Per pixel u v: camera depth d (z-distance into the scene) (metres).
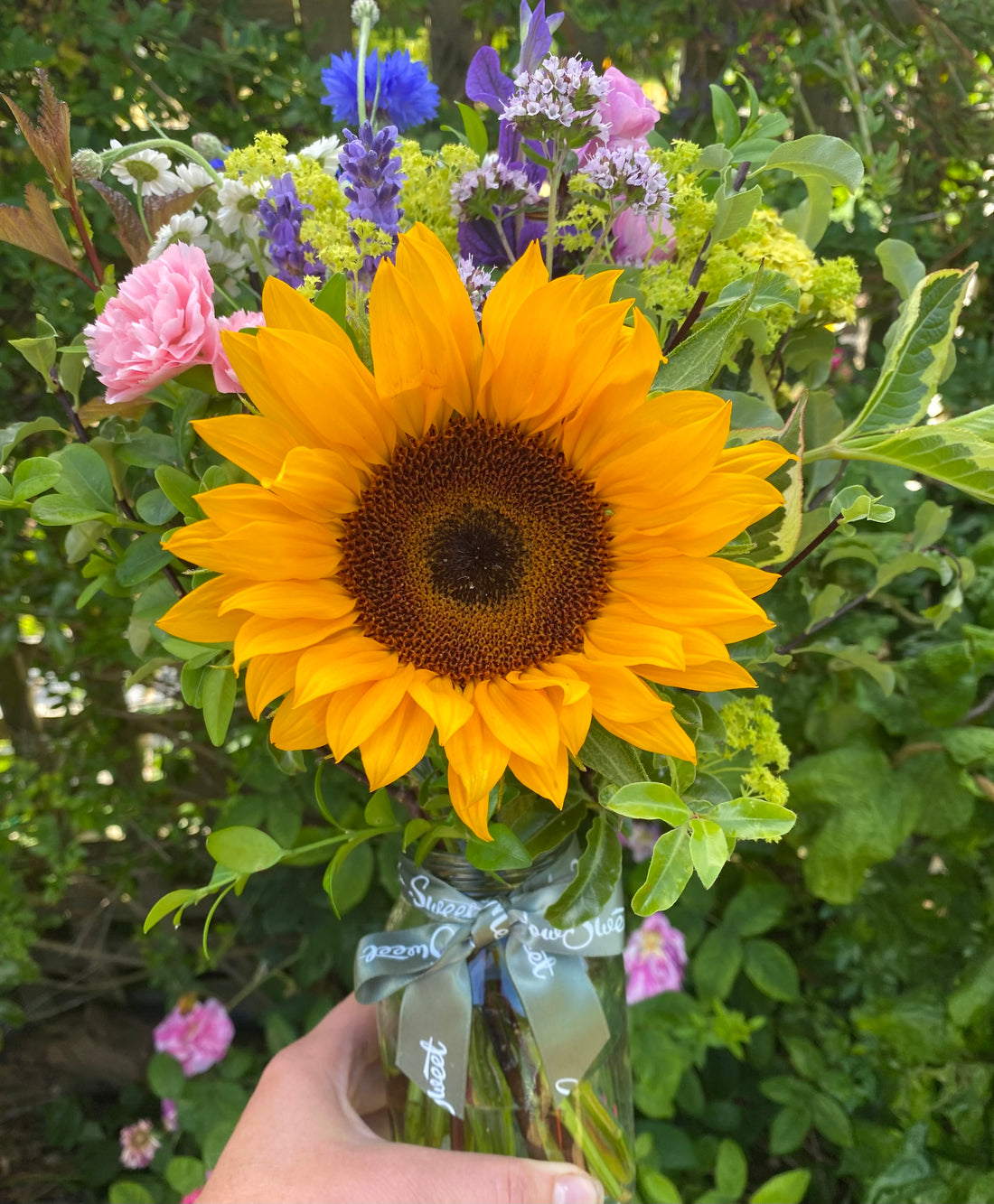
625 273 0.24
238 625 0.22
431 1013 0.29
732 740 0.24
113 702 0.55
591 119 0.22
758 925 0.47
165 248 0.24
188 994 0.56
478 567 0.23
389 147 0.23
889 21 0.45
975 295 0.47
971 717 0.39
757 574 0.22
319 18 0.47
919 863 0.46
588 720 0.21
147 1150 0.55
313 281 0.22
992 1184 0.40
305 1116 0.30
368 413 0.22
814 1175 0.54
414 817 0.28
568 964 0.29
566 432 0.23
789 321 0.25
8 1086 0.64
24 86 0.43
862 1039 0.48
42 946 0.60
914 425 0.25
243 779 0.48
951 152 0.47
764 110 0.45
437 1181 0.27
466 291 0.22
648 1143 0.46
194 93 0.44
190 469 0.25
